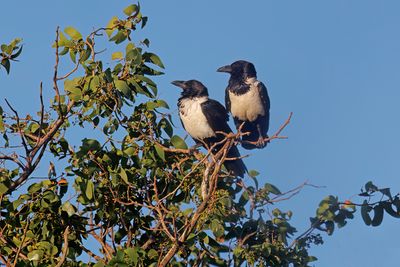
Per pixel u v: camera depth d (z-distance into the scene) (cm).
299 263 1066
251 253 1051
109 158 1120
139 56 1130
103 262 1001
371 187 1092
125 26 1160
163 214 1098
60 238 1130
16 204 1099
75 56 1138
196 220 1012
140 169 1129
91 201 1123
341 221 1078
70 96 1130
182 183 1094
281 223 1075
